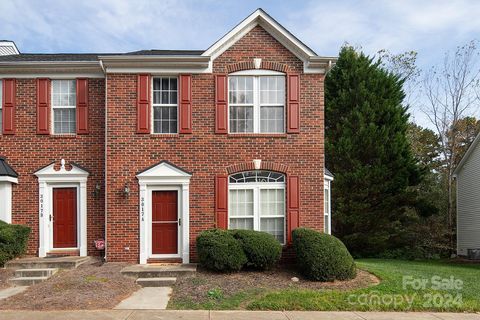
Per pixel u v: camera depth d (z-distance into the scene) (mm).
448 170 26172
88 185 12969
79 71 13164
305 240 10867
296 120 12492
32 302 8531
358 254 20406
